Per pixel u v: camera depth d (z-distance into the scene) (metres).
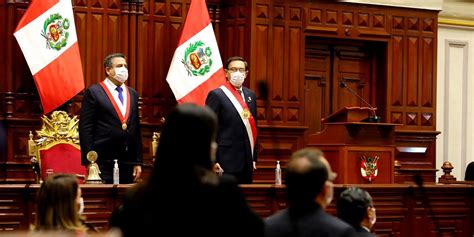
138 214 5.72
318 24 19.48
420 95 20.56
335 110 20.08
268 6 18.97
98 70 17.89
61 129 15.42
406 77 20.45
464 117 22.11
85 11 17.81
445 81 21.95
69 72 16.91
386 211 13.88
